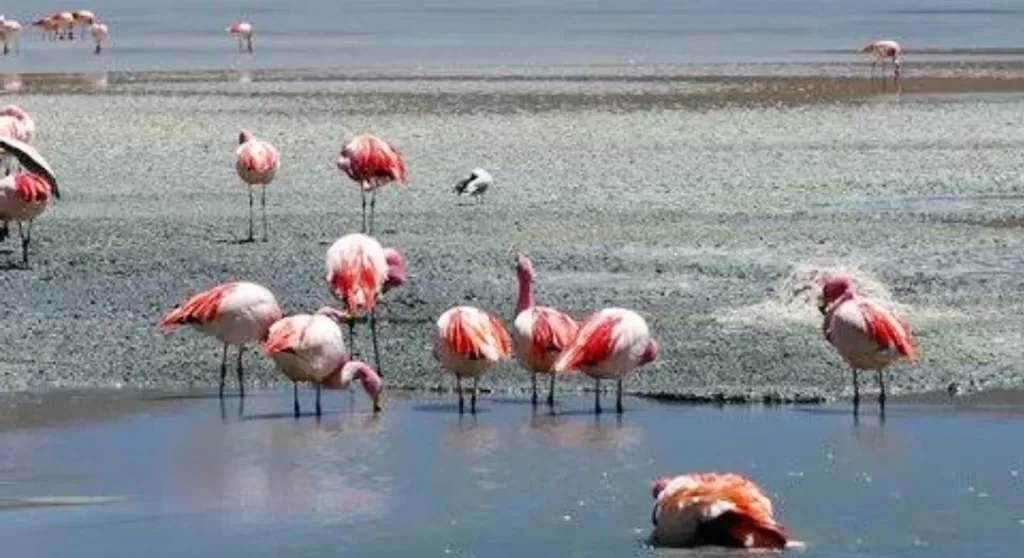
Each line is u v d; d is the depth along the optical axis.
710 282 18.64
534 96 39.62
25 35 67.00
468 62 50.66
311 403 14.23
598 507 11.30
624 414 13.78
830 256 20.09
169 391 14.60
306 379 13.62
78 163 28.53
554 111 36.31
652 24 71.75
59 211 23.81
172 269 19.69
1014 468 12.18
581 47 57.28
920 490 11.66
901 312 16.98
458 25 70.88
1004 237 21.38
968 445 12.79
